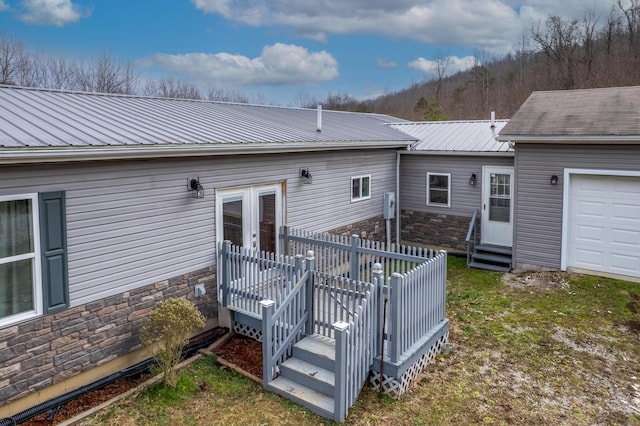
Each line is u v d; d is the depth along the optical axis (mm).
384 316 6246
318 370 6312
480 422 5578
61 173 6004
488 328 8195
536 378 6555
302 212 10250
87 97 9023
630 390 6262
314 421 5629
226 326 8172
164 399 6035
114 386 6547
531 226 11195
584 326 8211
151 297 7207
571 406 5902
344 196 11695
